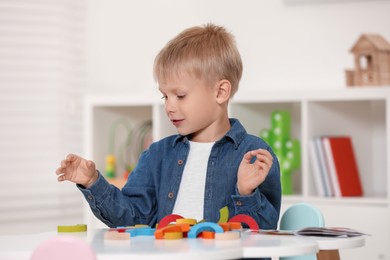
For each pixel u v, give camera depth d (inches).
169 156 75.3
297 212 74.2
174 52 72.6
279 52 139.3
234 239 57.1
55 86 150.9
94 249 51.2
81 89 153.7
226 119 75.3
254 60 140.9
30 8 148.5
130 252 49.3
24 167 147.3
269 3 139.9
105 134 143.7
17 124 147.0
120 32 153.2
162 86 73.2
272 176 70.7
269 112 135.3
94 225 133.2
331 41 135.7
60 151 151.2
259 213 65.4
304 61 137.5
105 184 69.7
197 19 146.8
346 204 119.5
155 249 50.8
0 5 145.8
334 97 120.0
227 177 71.7
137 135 148.3
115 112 145.1
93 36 154.6
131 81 152.5
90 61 154.6
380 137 132.1
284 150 127.6
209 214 71.0
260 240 56.6
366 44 122.4
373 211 116.5
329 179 123.2
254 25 140.9
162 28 150.1
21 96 147.6
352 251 117.3
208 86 72.8
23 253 52.4
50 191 149.5
